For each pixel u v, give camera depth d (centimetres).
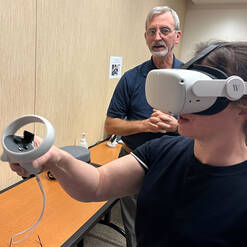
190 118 50
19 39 126
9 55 123
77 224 104
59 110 167
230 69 44
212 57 47
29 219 105
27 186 130
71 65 169
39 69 143
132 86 161
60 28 151
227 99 44
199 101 44
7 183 140
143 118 159
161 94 48
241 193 48
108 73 218
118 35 218
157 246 58
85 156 151
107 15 195
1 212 108
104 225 212
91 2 174
